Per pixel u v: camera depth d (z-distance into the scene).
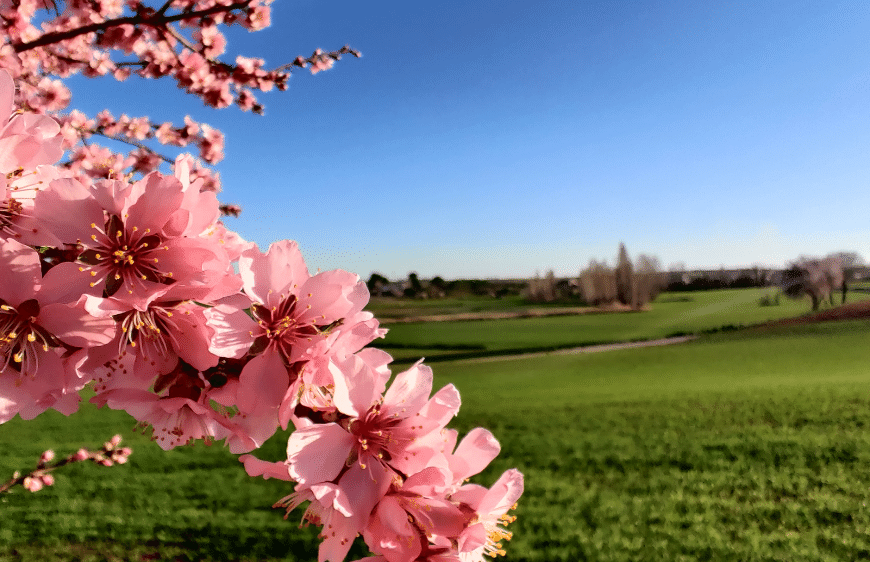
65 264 1.12
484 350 54.72
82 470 13.17
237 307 1.24
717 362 41.06
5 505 10.66
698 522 10.66
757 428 18.73
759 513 11.08
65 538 9.21
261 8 5.98
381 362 1.35
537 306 79.81
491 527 1.43
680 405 23.98
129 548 8.91
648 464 14.99
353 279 1.34
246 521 10.15
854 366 35.09
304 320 1.29
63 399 1.19
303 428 1.21
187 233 1.22
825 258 68.06
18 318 1.11
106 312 1.10
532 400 28.38
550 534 10.02
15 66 4.78
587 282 81.50
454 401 1.35
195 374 1.26
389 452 1.25
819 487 12.57
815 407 21.55
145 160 6.69
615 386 33.38
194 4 5.89
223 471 13.27
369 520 1.20
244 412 1.22
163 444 1.27
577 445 17.30
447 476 1.20
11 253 1.09
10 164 1.15
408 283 87.12
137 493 11.62
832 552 9.18
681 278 83.81
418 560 1.21
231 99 6.50
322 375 1.25
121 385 1.24
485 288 87.12
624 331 62.69
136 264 1.18
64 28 5.91
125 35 6.00
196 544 9.12
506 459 15.70
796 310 64.62
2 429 18.41
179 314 1.21
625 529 10.30
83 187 1.17
